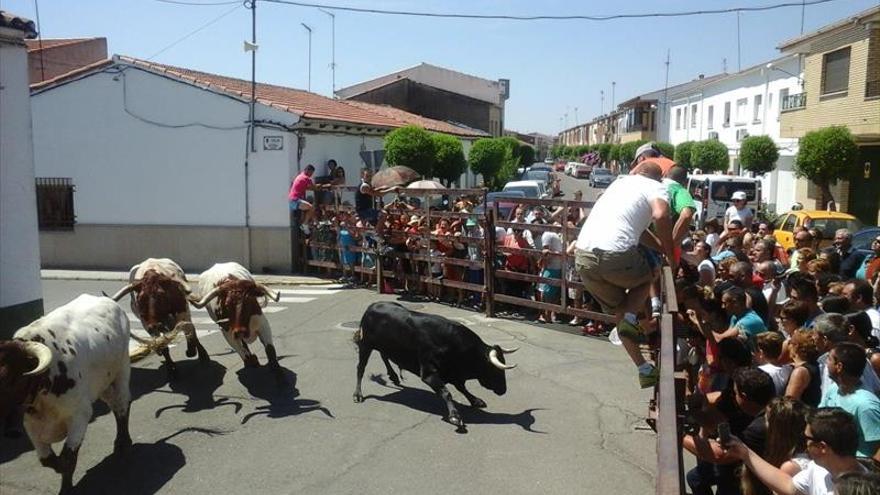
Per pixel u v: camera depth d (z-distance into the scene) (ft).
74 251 56.49
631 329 15.78
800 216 56.49
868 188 77.77
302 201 51.47
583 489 18.74
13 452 21.35
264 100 53.36
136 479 19.47
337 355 31.48
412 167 66.95
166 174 54.90
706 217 73.87
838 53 75.15
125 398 21.21
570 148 385.70
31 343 16.63
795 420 12.67
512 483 19.08
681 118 162.50
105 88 55.06
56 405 17.69
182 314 26.37
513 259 38.70
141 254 55.57
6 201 26.43
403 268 45.37
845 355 14.65
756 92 116.37
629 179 16.05
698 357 18.83
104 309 20.53
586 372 28.71
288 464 20.35
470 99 137.18
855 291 21.70
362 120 67.31
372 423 23.44
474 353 23.20
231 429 23.02
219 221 54.34
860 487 9.48
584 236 15.92
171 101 54.13
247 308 25.82
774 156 94.84
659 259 16.66
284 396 26.14
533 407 24.95
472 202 47.42
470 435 22.40
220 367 29.76
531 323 37.04
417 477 19.47
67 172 56.24
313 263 52.19
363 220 47.91
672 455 8.30
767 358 17.12
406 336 23.77
